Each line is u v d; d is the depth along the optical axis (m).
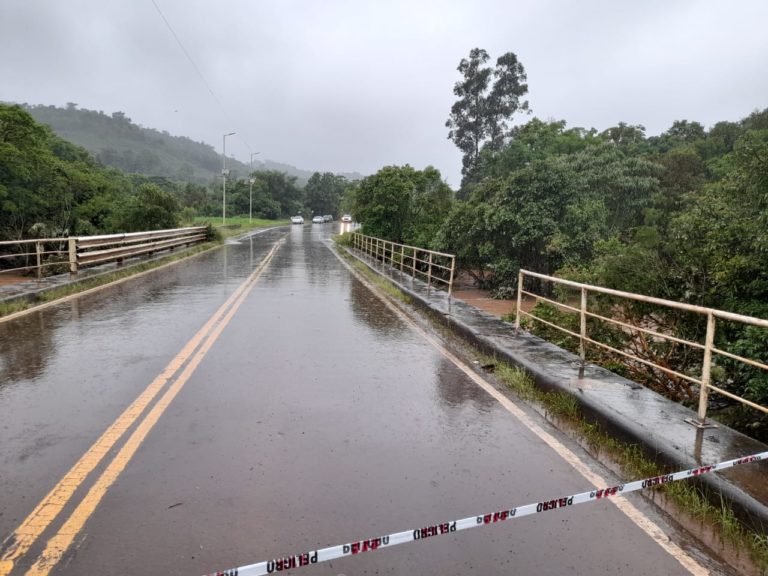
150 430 4.52
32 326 8.75
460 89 64.69
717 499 3.36
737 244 7.69
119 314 9.94
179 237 27.02
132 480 3.66
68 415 4.84
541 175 19.80
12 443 4.23
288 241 41.56
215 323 9.25
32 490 3.51
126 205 30.50
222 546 2.94
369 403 5.32
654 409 4.65
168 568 2.75
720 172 32.59
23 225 24.36
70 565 2.76
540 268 21.03
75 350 7.23
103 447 4.17
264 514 3.26
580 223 19.42
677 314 8.06
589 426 4.74
